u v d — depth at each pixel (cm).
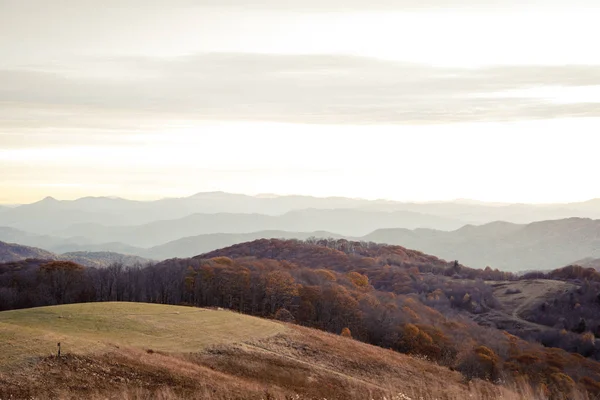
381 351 7488
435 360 8106
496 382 6500
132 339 5738
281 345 6562
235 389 4538
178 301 11056
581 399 5397
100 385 4134
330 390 5200
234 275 11819
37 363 4253
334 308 10306
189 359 5388
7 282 11362
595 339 11212
